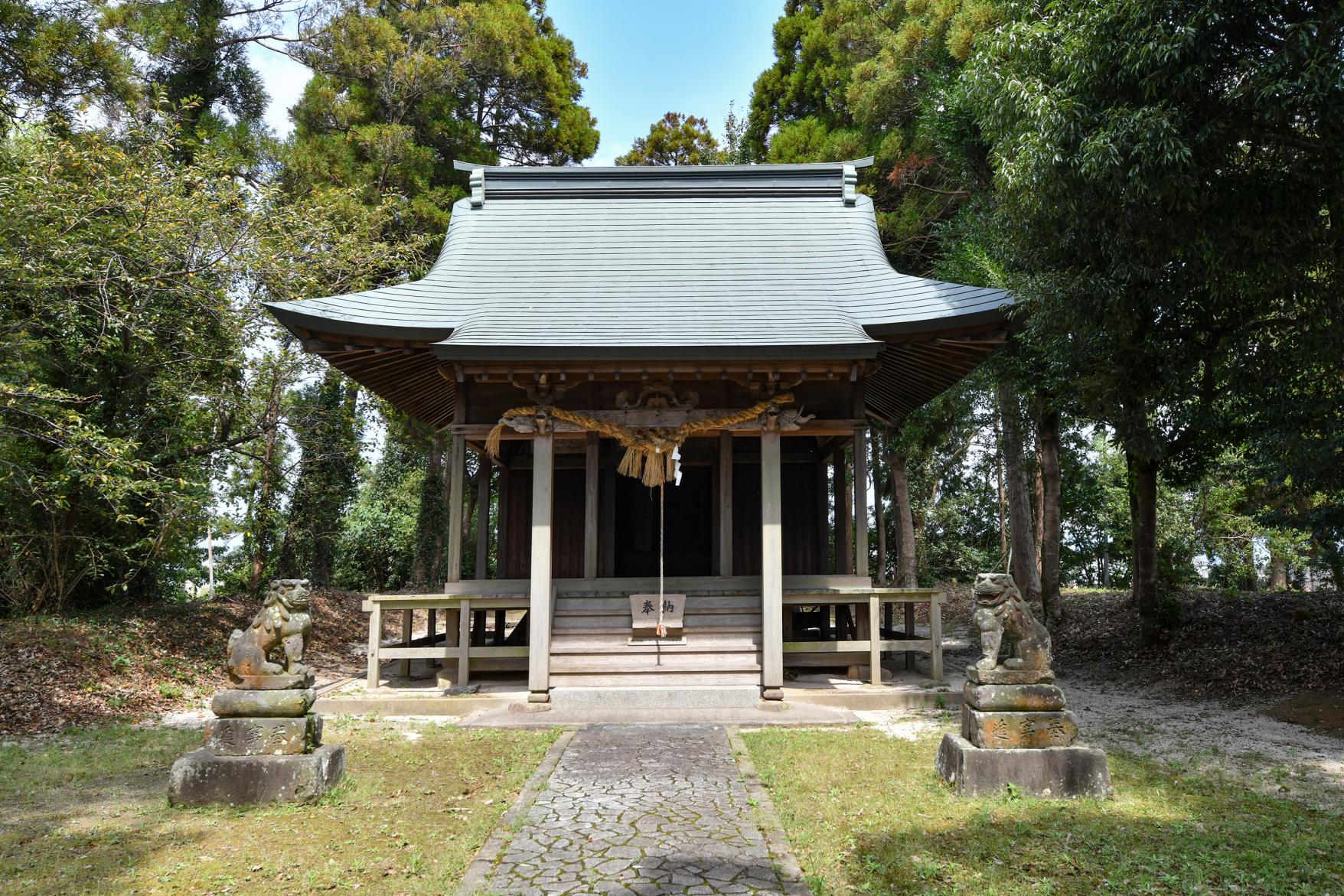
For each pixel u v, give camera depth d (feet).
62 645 37.52
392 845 16.87
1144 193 24.90
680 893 14.28
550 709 32.63
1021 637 21.07
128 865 15.76
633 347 32.12
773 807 19.22
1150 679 38.14
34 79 46.16
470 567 88.02
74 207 37.37
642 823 18.10
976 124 46.88
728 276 38.96
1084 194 27.61
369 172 66.39
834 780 21.59
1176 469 44.29
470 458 86.74
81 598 48.06
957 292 35.96
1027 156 27.66
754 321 34.63
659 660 34.53
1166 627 43.29
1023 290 33.47
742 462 48.14
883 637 47.37
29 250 36.27
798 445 49.08
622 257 40.45
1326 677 32.45
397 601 36.45
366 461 75.97
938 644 36.40
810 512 48.39
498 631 44.47
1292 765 23.63
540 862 15.80
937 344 35.99
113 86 49.49
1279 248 25.96
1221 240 26.50
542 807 19.34
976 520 101.09
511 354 32.24
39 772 23.59
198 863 15.84
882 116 70.03
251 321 46.09
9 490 41.73
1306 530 44.29
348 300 34.94
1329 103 21.20
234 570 78.43
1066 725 20.42
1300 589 80.23
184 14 65.57
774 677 33.14
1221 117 23.71
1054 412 52.08
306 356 50.98
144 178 40.60
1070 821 18.06
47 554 44.27
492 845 16.74
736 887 14.55
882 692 33.63
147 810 19.53
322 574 77.77
